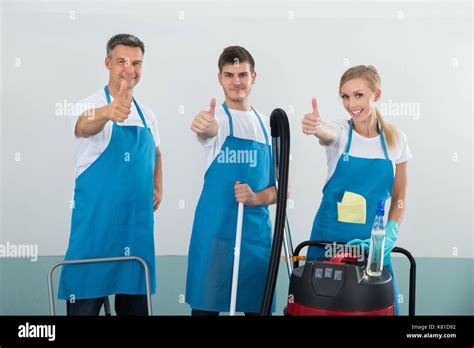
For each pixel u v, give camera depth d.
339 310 1.81
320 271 1.87
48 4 2.79
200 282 2.71
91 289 2.64
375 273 1.93
